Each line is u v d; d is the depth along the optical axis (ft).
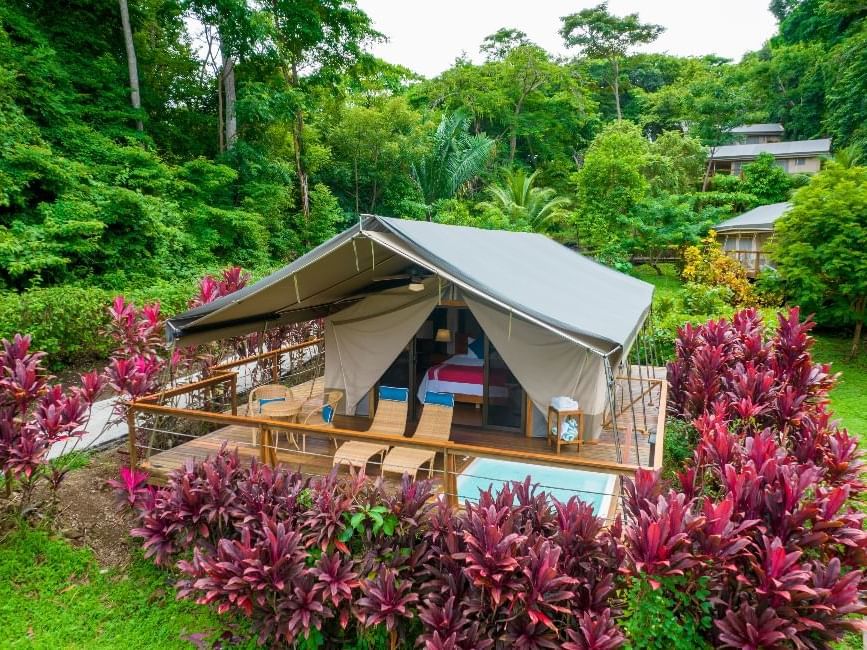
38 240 41.83
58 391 21.34
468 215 87.25
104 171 51.26
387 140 90.33
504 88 128.67
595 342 17.21
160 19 68.69
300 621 14.71
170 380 29.07
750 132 156.46
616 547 13.98
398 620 14.38
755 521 13.41
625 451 23.25
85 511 22.02
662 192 91.61
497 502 15.25
